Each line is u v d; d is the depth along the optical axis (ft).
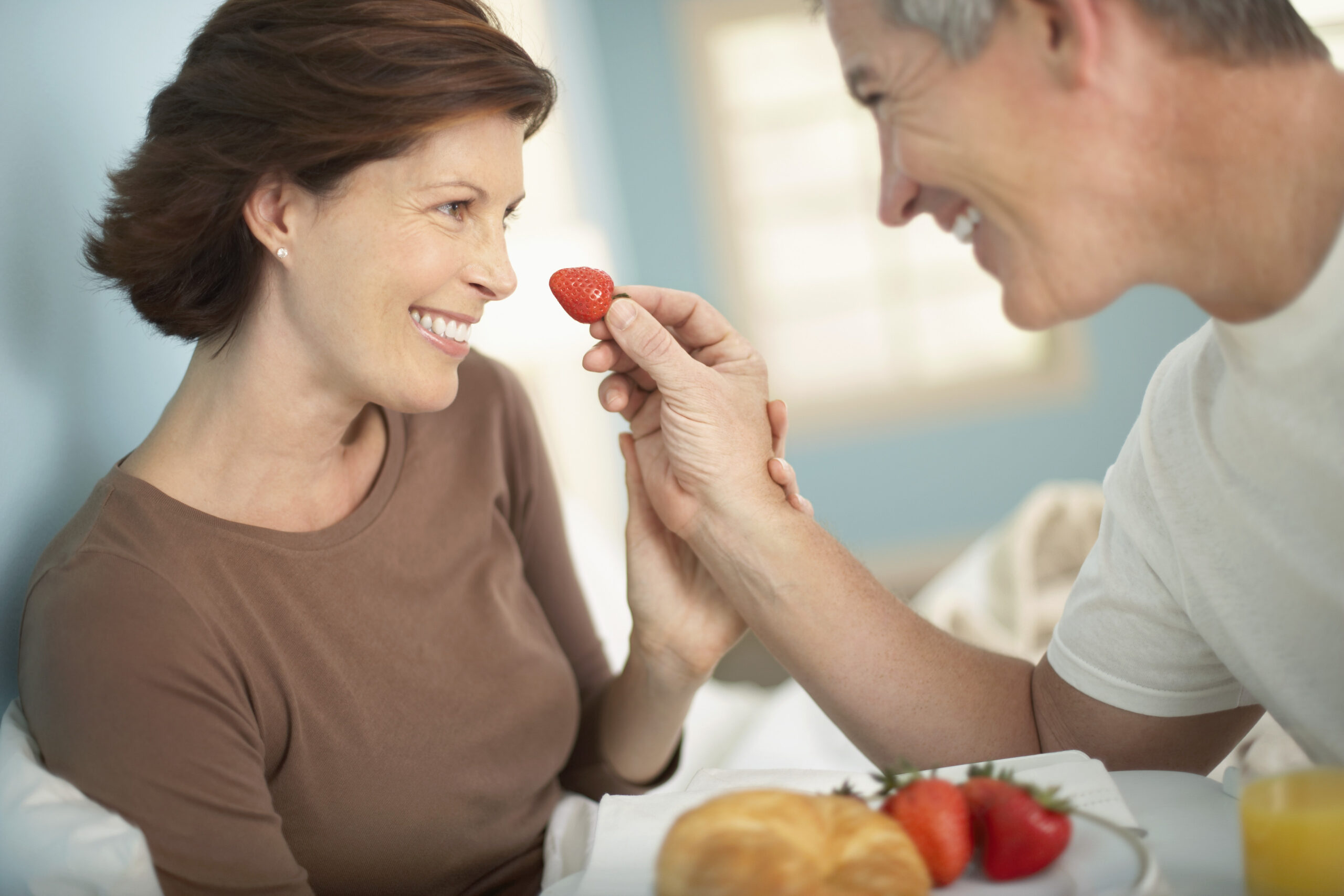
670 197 16.46
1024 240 2.71
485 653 3.81
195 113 3.19
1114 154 2.52
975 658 3.63
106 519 3.18
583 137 13.55
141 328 4.42
